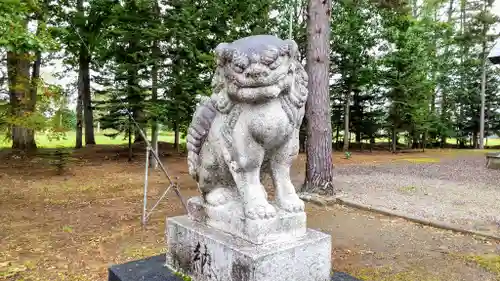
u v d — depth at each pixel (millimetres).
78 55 14312
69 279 3346
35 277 3379
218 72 2205
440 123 20484
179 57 9859
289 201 2258
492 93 22188
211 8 10438
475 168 11656
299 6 13859
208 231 2328
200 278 2291
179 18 9484
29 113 8406
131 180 8711
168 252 2605
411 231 4969
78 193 7238
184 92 9992
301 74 2176
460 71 21812
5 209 5898
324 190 6754
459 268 3686
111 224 5113
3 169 10109
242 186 2209
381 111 18953
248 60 1919
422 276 3484
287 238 2180
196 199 2646
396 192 7547
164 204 6320
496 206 6324
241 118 2141
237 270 2006
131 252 4016
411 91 17578
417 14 22141
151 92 10258
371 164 12758
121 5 9992
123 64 9320
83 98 16078
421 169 11344
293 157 2316
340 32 15578
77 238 4504
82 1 12211
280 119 2076
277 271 2006
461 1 22203
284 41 2020
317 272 2199
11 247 4160
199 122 2445
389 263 3816
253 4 11094
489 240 4559
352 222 5406
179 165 11438
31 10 6785
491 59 14031
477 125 22281
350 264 3781
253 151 2146
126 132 12766
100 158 12836
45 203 6375
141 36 9523
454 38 20297
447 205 6391
